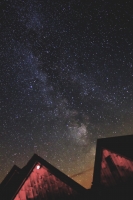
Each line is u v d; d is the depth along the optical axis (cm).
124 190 715
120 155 748
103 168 840
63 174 682
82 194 638
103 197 695
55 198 655
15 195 688
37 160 723
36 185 693
